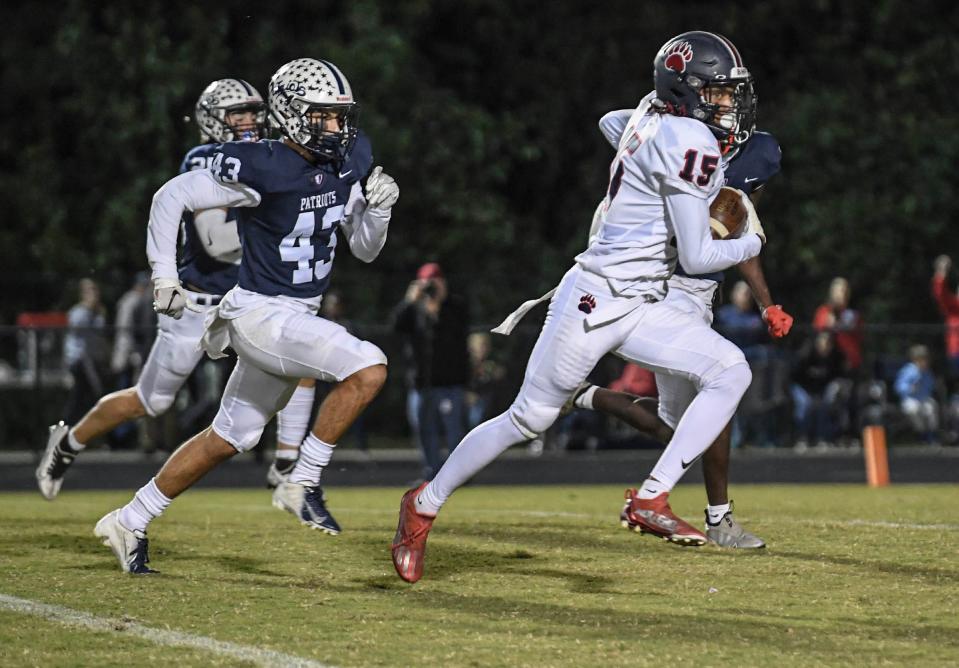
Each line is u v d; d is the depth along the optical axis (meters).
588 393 22.33
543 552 21.00
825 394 53.19
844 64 78.44
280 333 18.92
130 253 66.81
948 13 79.69
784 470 46.56
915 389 53.94
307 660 13.98
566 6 79.38
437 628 15.47
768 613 16.30
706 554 20.69
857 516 26.06
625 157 18.62
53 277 67.19
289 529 24.03
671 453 18.81
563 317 18.67
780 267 72.88
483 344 53.69
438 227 71.81
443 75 78.75
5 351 49.84
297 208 18.83
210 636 15.09
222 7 70.75
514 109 79.25
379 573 19.14
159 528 24.19
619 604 16.84
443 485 18.22
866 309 71.56
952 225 74.69
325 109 18.48
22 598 17.25
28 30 72.94
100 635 15.16
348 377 19.17
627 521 18.92
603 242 18.67
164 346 24.44
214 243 23.88
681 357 18.83
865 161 74.50
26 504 32.25
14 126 72.69
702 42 18.66
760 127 75.38
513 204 79.38
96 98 68.12
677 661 13.91
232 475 46.06
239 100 25.06
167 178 66.44
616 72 78.81
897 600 17.03
